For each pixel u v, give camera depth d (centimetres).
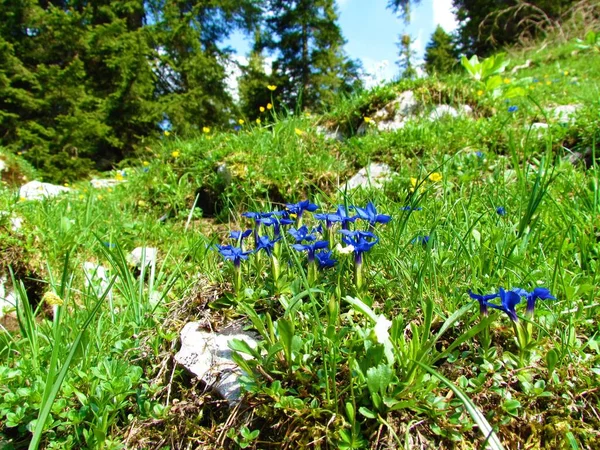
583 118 57
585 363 21
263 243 27
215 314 29
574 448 18
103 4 212
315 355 22
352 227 31
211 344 26
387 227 33
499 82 84
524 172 40
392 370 19
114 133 187
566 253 29
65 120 163
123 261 34
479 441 19
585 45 139
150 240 56
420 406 19
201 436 22
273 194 62
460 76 95
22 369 27
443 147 60
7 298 45
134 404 25
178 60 235
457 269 27
